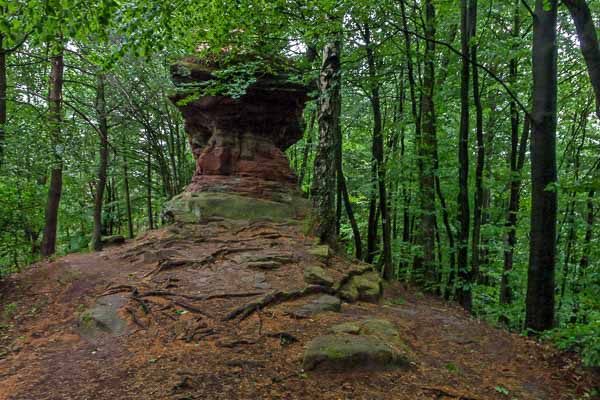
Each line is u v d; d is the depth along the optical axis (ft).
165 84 51.24
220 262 29.71
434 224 39.73
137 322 20.20
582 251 36.81
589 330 18.81
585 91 40.75
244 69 34.63
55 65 41.22
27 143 31.99
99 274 30.01
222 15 25.75
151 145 66.33
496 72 34.88
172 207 42.93
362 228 58.39
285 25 33.45
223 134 46.21
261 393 13.97
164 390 14.03
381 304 26.91
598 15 32.35
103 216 74.79
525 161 49.29
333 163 33.60
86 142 47.50
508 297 43.19
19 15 15.62
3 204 34.81
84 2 15.66
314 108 39.96
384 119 46.42
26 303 26.30
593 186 19.80
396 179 36.55
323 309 22.11
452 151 41.63
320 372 15.48
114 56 19.61
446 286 35.91
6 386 14.97
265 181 45.70
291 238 34.88
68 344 19.11
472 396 14.88
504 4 33.47
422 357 18.37
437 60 38.75
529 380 17.42
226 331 19.10
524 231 40.24
